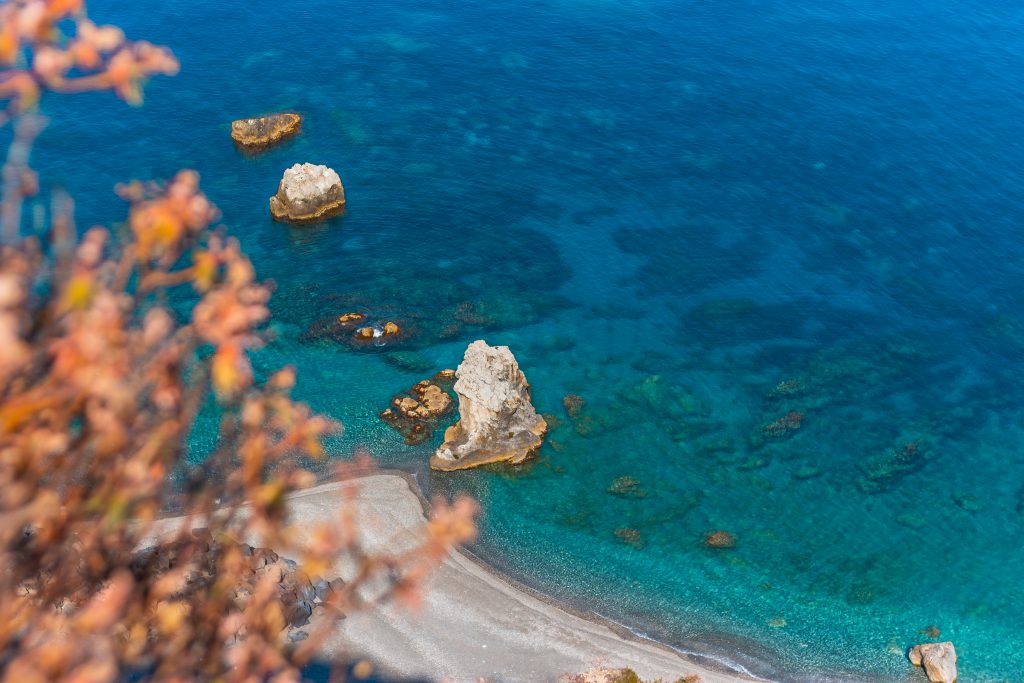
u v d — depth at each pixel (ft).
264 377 180.45
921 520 161.38
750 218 236.43
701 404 182.29
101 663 27.35
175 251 28.30
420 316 199.82
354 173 247.50
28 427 26.45
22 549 28.68
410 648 132.77
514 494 162.09
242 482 33.71
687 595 147.54
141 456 28.53
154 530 135.74
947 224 236.02
